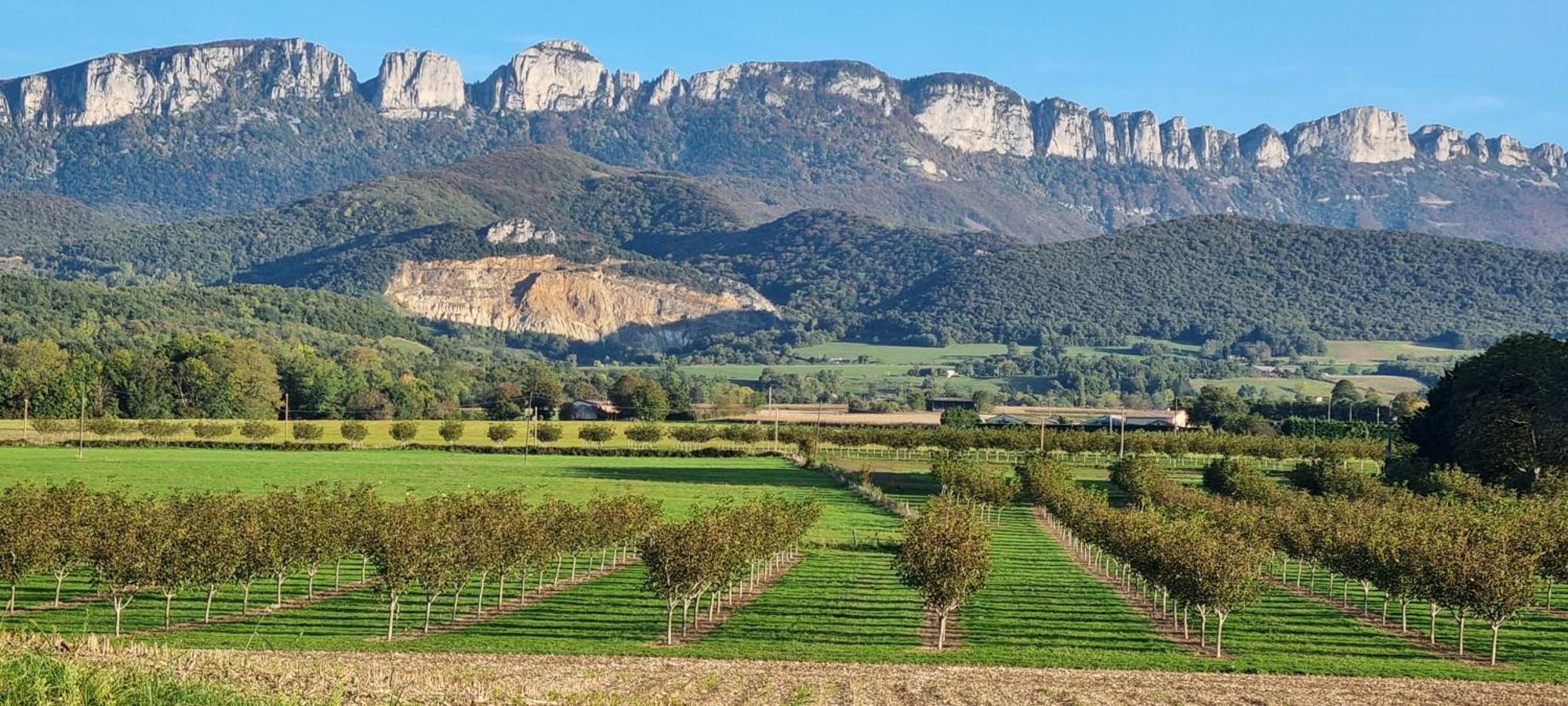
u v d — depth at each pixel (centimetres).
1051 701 4441
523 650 5253
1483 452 12369
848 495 13162
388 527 5834
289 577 7375
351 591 7006
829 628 6244
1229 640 6128
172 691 3675
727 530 6184
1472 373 13062
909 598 7200
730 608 6769
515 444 18500
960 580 5750
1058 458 16150
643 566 8312
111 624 5928
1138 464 13575
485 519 6550
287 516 6656
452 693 4162
